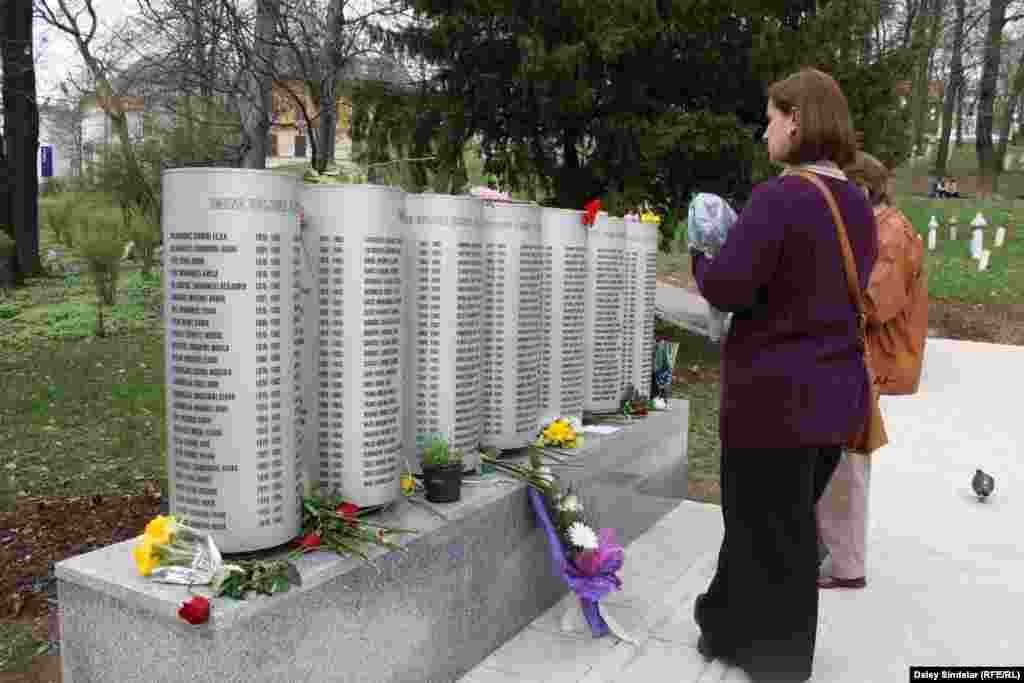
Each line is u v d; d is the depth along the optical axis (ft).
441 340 10.13
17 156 58.29
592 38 33.81
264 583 7.04
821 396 8.57
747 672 9.50
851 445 9.77
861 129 37.47
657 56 35.86
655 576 12.88
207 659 6.63
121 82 34.63
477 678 9.70
